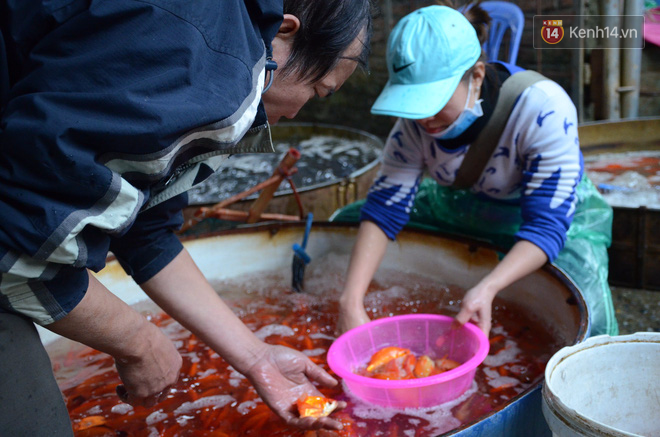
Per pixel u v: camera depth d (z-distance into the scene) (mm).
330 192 2773
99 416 1456
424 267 2072
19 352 905
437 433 1300
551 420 1035
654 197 2641
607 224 2125
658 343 1180
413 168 2006
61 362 1753
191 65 841
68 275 910
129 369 1133
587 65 3598
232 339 1326
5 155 801
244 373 1344
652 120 3170
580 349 1173
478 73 1729
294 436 1329
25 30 839
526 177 1796
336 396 1468
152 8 828
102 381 1637
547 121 1728
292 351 1363
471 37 1645
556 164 1737
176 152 899
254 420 1388
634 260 2508
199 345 1787
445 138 1861
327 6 998
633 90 3506
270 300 2033
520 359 1589
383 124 4973
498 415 1139
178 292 1316
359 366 1605
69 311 928
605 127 3211
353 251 1951
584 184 2141
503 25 2943
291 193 2686
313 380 1388
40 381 940
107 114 807
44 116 783
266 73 1017
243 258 2188
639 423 1205
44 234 812
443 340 1625
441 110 1710
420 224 2404
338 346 1552
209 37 869
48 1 830
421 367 1483
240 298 2055
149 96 820
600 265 1972
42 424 944
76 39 821
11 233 810
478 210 2178
